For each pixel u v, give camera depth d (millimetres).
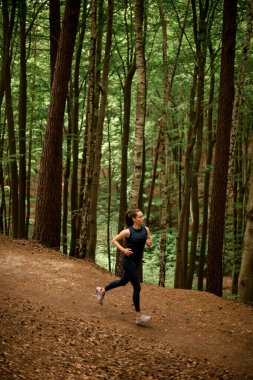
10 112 14406
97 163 12586
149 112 19469
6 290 7352
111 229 23859
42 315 6344
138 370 5109
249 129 16703
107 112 18078
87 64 16078
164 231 12070
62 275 8977
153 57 16359
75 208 15156
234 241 17031
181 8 14953
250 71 13898
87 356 5301
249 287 9398
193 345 6234
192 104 14398
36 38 17172
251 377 5094
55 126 11484
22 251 10203
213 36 14570
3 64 13867
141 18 10508
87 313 7012
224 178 10391
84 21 13914
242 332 6914
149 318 6777
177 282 13516
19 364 4609
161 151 12117
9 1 14500
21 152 14578
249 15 10672
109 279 9484
